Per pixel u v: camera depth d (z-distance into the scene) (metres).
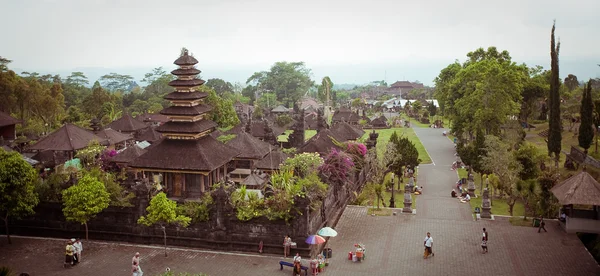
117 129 104.50
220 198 42.19
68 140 73.25
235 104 186.00
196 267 38.62
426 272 37.66
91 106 148.62
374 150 69.25
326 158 57.06
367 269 38.31
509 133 83.12
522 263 39.16
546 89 107.31
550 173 52.31
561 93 112.81
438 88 134.25
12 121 80.94
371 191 61.31
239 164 67.38
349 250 42.50
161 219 41.16
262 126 108.12
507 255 40.91
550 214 51.12
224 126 113.56
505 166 57.78
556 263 39.03
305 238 40.69
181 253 41.66
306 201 40.59
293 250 40.88
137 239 44.06
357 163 65.44
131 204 44.25
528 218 50.97
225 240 42.34
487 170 64.56
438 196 63.28
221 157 55.97
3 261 39.62
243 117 143.75
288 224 40.91
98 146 70.50
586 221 44.75
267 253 41.53
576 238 44.66
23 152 78.50
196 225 42.91
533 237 45.19
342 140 78.38
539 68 116.81
